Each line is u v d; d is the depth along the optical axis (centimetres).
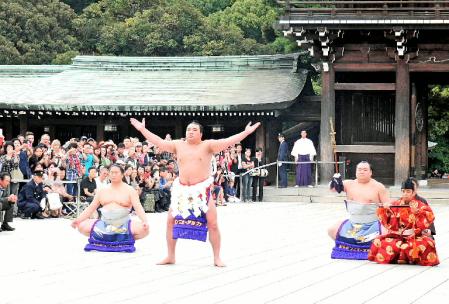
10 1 5075
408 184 1088
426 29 2459
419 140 2823
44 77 3347
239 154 2445
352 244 1137
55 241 1314
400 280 952
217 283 916
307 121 2866
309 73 3095
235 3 5544
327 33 2494
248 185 2419
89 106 2830
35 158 1817
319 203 2398
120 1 5450
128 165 1891
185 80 3100
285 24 2492
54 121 2978
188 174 1054
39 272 985
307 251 1224
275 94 2795
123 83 3105
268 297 830
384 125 2667
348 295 848
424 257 1073
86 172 1855
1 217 1463
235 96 2833
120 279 938
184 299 813
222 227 1606
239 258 1137
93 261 1087
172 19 5022
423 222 1080
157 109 2797
